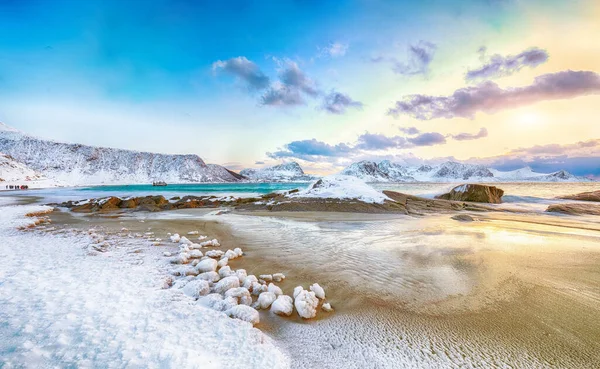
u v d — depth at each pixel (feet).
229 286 18.20
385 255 26.07
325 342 12.67
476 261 23.90
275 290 17.62
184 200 82.07
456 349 12.01
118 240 32.37
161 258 25.11
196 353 10.95
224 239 33.35
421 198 70.95
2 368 9.30
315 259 25.09
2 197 113.09
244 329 12.95
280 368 10.55
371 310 15.61
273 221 46.24
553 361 11.13
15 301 14.19
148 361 10.28
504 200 83.30
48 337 11.26
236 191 161.89
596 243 30.19
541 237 33.40
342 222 44.98
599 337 12.64
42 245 27.99
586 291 17.57
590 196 79.77
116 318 13.16
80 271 19.99
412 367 10.91
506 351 11.80
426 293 17.69
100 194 134.92
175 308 14.73
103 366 9.88
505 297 16.89
